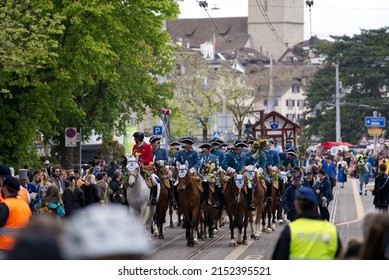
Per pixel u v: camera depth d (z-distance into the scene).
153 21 38.25
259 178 29.20
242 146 28.25
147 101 51.22
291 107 180.12
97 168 36.44
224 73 90.88
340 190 59.88
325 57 137.00
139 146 27.02
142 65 46.94
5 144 37.50
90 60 36.16
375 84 126.19
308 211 11.52
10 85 34.78
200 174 27.55
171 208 33.72
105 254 6.55
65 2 35.12
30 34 33.78
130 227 6.61
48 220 7.11
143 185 26.20
